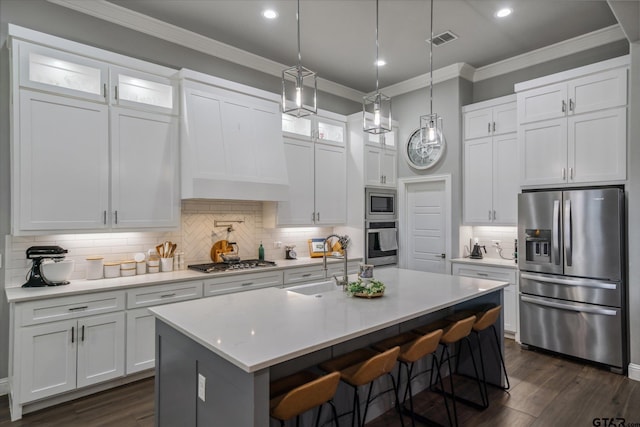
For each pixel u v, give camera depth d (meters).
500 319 3.10
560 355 3.78
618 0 2.62
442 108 5.02
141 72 3.45
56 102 2.98
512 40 4.14
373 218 5.16
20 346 2.61
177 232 3.98
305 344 1.68
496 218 4.57
